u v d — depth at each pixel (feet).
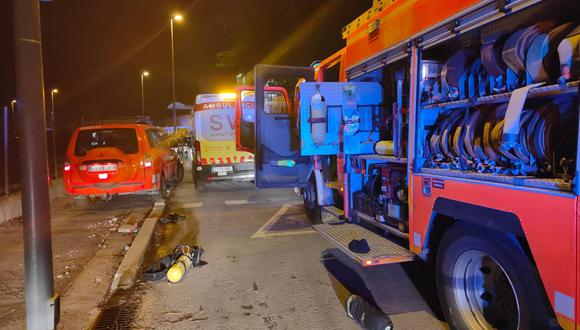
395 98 17.54
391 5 14.88
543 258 8.70
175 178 42.91
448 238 11.71
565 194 8.24
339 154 19.72
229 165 40.14
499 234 9.98
